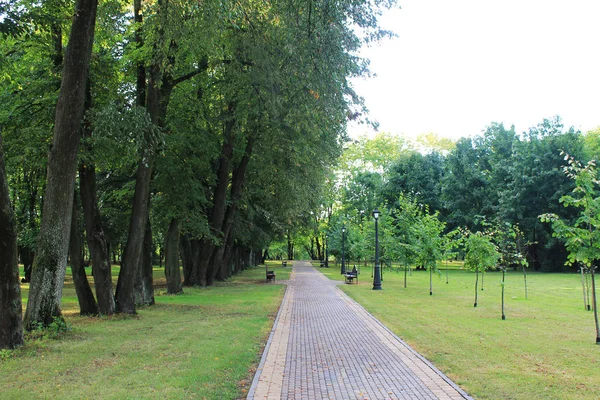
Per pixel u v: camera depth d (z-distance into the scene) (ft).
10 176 65.10
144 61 50.11
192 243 96.07
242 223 106.42
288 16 42.09
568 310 51.93
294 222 111.65
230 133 77.25
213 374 23.79
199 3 37.68
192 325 39.96
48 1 38.01
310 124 52.39
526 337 35.01
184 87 63.46
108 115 38.88
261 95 52.90
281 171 77.46
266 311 50.75
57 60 45.16
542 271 155.74
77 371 24.06
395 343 33.17
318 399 20.43
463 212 167.22
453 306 56.24
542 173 146.00
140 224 48.42
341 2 40.91
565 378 23.48
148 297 56.18
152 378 22.65
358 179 205.87
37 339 31.71
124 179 70.85
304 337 35.86
